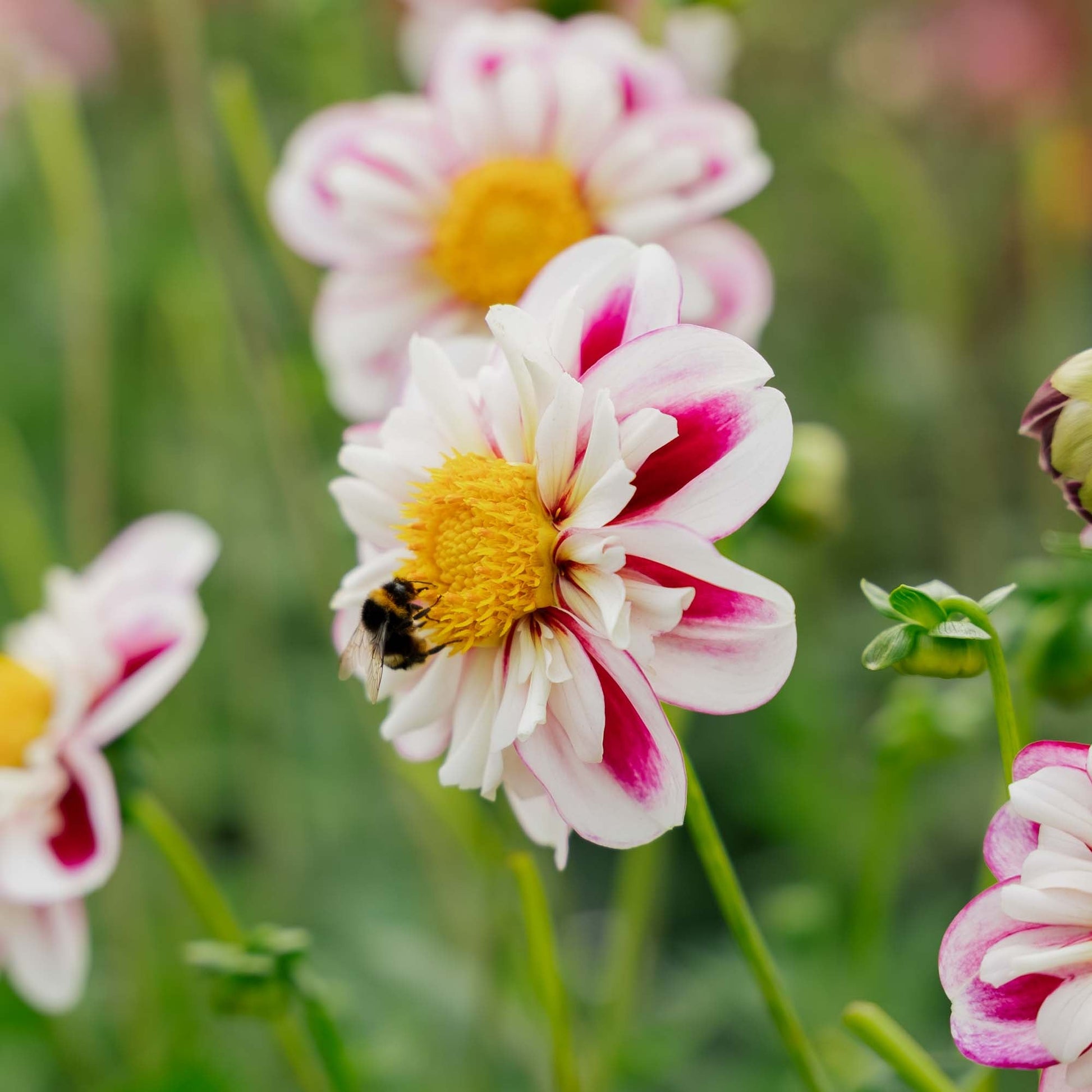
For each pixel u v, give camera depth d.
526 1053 0.85
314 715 1.14
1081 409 0.60
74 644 0.73
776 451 0.60
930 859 1.03
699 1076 0.86
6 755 0.72
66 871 0.71
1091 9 1.37
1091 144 1.31
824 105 1.44
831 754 1.05
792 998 0.84
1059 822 0.58
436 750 0.64
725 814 1.08
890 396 1.24
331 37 0.99
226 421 1.13
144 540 0.75
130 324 1.31
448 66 0.77
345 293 0.78
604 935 1.02
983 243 1.44
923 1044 0.85
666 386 0.61
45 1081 0.92
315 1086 0.72
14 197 1.35
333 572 0.87
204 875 0.72
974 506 1.24
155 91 1.38
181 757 1.04
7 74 1.22
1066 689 0.67
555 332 0.61
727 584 0.60
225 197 1.01
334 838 1.06
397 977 0.85
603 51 0.77
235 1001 0.69
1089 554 0.60
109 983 0.96
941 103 1.46
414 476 0.63
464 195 0.76
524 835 0.79
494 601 0.61
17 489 1.08
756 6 1.41
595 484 0.60
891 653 0.60
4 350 1.36
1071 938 0.58
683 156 0.74
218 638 1.17
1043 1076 0.58
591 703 0.61
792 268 1.40
